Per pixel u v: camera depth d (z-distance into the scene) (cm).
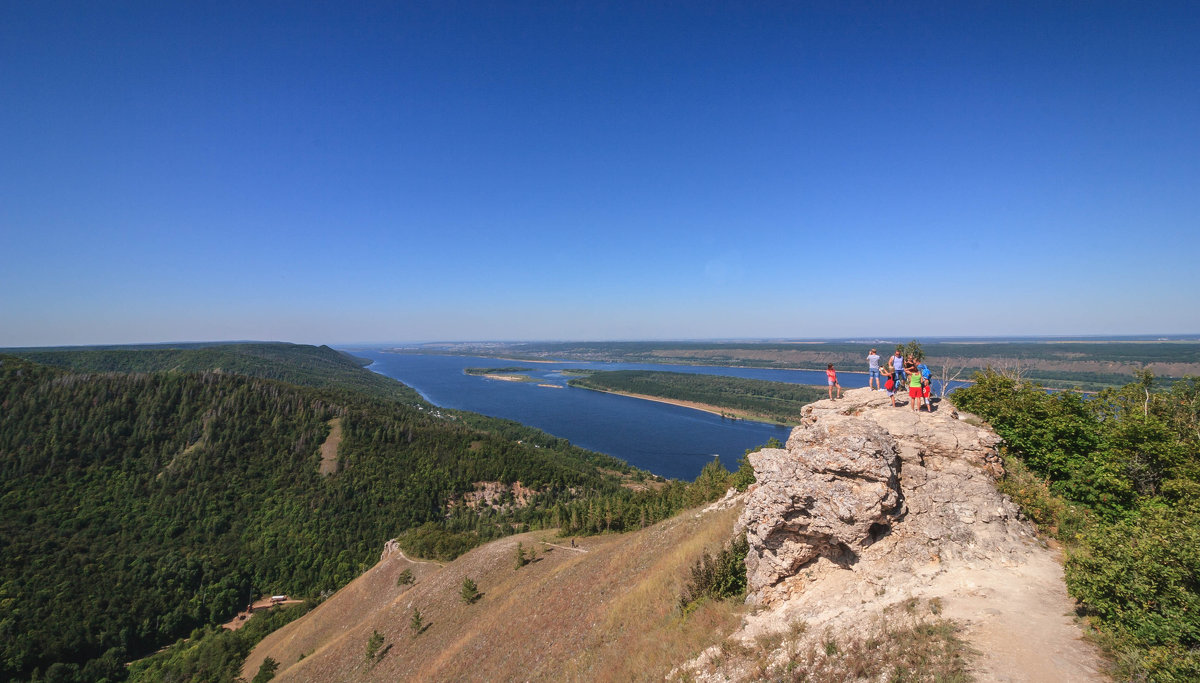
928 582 1664
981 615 1429
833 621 1669
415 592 7206
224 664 7938
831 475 1875
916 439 2080
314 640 7669
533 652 3409
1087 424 2317
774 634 1795
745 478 4394
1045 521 1869
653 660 2178
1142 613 1147
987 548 1733
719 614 2183
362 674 5322
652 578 3241
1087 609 1346
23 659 7869
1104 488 1994
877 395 2661
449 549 9281
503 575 6500
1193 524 1329
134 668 8556
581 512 8794
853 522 1786
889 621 1534
